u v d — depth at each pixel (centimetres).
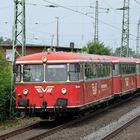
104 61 2566
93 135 1692
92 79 2245
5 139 1630
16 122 2131
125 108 2794
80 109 2012
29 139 1569
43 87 1988
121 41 5306
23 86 2017
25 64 2025
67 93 1967
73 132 1780
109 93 2681
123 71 3241
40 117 2102
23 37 2312
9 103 2269
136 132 1767
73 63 1975
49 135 1702
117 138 1614
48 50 2053
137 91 3953
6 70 2386
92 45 5800
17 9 2317
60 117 2202
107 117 2316
